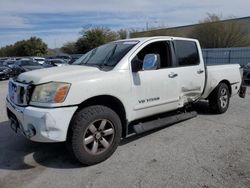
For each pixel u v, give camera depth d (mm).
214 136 5055
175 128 5535
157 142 4797
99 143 4047
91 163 3973
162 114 5426
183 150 4434
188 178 3539
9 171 3879
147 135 5148
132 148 4555
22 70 18250
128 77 4340
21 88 3953
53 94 3656
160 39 5023
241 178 3516
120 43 5008
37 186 3461
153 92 4711
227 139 4895
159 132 5301
